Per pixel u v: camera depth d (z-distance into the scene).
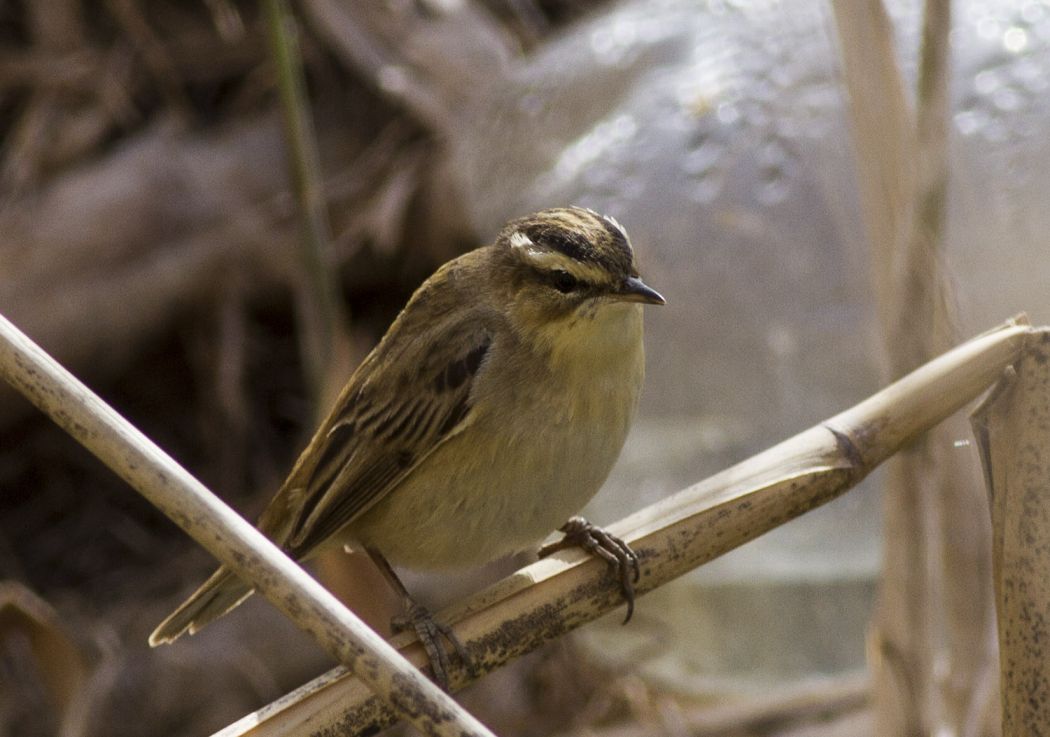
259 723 5.79
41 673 9.52
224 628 11.64
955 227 10.49
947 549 7.45
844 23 7.49
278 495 8.07
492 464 7.25
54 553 12.58
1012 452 5.82
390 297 13.44
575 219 7.45
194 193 12.99
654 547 6.39
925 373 6.22
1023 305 10.34
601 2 14.41
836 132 11.77
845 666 11.23
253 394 13.15
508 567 11.89
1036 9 11.52
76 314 12.59
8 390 12.80
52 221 12.66
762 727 10.68
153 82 13.89
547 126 12.70
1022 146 10.71
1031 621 5.72
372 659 5.13
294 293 13.19
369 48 13.58
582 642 11.95
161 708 11.30
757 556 11.76
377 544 7.64
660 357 11.86
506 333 7.32
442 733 5.07
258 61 13.95
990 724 7.24
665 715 11.00
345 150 13.55
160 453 5.32
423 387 7.34
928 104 6.84
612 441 7.31
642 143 12.23
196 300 12.94
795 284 11.65
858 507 11.82
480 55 13.53
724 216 11.82
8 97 13.93
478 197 12.70
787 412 11.59
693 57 12.73
